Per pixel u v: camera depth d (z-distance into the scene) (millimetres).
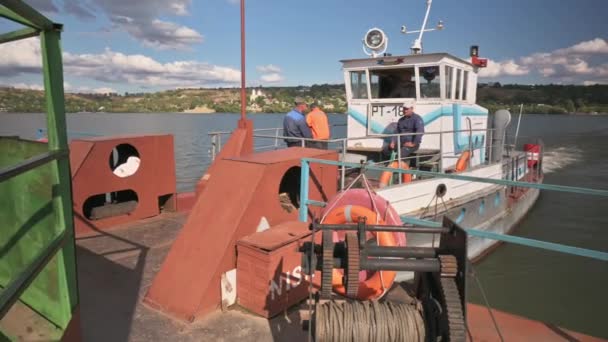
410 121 8914
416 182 8000
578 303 9164
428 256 2775
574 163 31844
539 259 11555
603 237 13875
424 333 2637
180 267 4062
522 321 3803
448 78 10023
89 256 5363
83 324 3697
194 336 3557
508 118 11234
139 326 3688
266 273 3758
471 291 9742
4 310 1636
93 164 6359
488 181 4043
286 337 3557
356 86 11023
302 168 4977
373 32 10422
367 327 2625
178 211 7492
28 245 3021
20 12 1834
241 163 4516
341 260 2807
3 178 1664
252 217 4184
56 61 2354
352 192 4531
